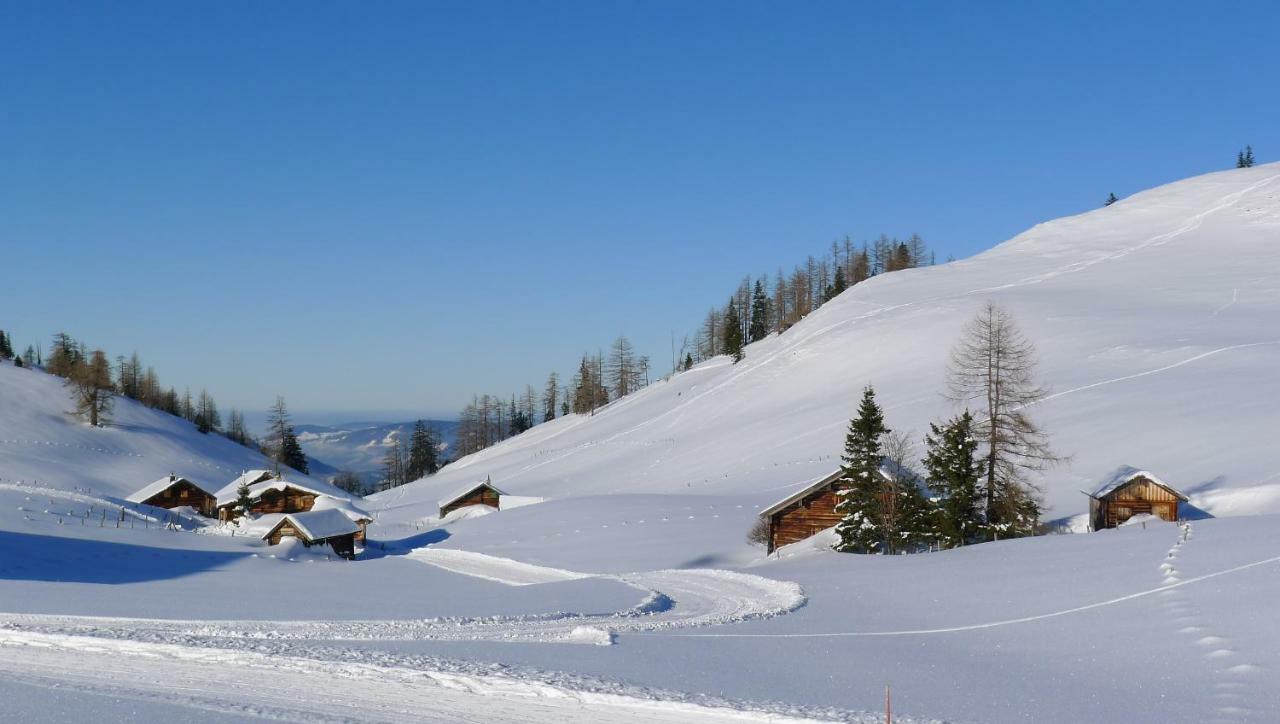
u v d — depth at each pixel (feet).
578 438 433.48
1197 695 50.67
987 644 68.54
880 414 156.97
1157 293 372.38
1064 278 440.45
